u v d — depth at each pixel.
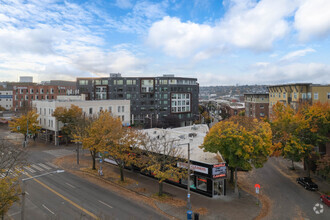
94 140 35.34
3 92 125.50
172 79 95.94
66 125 57.06
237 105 137.12
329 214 24.39
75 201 26.17
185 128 55.31
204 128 55.47
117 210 24.20
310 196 29.41
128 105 76.44
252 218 23.22
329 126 34.72
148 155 30.70
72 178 34.56
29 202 25.56
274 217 23.59
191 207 25.30
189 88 102.12
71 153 50.19
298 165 44.69
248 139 27.48
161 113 95.44
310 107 37.12
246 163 28.11
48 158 45.28
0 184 17.36
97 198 27.33
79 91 98.25
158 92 95.62
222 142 27.97
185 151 34.06
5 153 27.30
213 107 185.12
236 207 25.75
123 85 95.06
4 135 68.75
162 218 22.80
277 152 35.47
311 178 36.62
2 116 93.19
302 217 23.70
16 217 22.12
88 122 46.62
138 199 27.52
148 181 34.34
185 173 28.58
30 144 57.91
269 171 40.50
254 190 31.39
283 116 36.19
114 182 33.22
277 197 29.02
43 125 63.44
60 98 74.31
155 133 46.19
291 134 35.19
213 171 27.83
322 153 39.75
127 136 34.84
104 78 95.75
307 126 33.97
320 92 49.06
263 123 32.03
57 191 29.06
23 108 78.38
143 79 95.31
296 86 56.34
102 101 68.50
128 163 32.53
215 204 26.45
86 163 42.78
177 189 31.27
